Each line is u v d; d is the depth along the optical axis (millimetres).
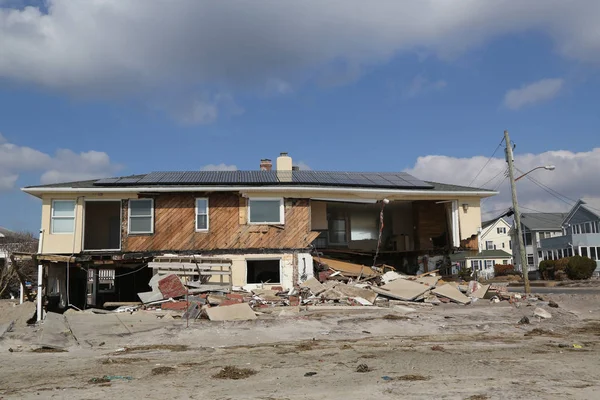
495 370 8766
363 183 22812
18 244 39344
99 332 13680
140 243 20781
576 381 7801
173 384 8125
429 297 19109
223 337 13297
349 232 27547
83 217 20562
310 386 7809
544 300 19609
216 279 20406
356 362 9812
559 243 56594
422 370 8883
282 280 21078
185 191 21031
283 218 21453
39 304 18531
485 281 46875
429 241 25578
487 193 23547
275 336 13469
